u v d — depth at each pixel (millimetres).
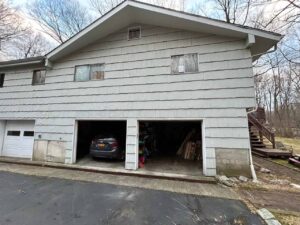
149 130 9445
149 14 6781
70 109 7910
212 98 6246
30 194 4449
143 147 7941
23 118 8641
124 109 7164
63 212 3555
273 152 9617
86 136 9898
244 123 5871
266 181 5617
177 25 6891
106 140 7633
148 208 3775
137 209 3727
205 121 6199
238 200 4223
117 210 3670
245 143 5793
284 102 25438
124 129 9719
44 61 8273
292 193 4672
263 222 3240
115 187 5059
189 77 6594
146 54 7246
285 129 24828
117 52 7637
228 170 5816
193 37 6816
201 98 6355
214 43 6539
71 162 7535
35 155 8148
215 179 5586
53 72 8438
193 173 6273
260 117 14273
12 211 3566
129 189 4906
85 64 8008
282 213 3535
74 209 3689
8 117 8938
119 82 7402
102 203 3996
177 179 5785
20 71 9141
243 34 6062
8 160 8094
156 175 6031
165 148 11727
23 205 3840
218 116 6105
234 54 6262
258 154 10438
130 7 6719
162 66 6977
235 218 3379
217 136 6027
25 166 7422
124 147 8133
